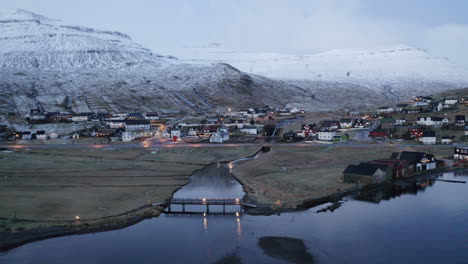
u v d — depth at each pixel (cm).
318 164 11025
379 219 6384
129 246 5462
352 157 11956
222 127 19325
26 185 8425
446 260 4903
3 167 10412
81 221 6284
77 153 13275
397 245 5372
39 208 6794
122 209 6894
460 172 10069
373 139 16062
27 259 5047
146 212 6825
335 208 6969
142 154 13125
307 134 17950
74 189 8169
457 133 15800
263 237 5712
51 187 8294
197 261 4991
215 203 7062
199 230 6056
